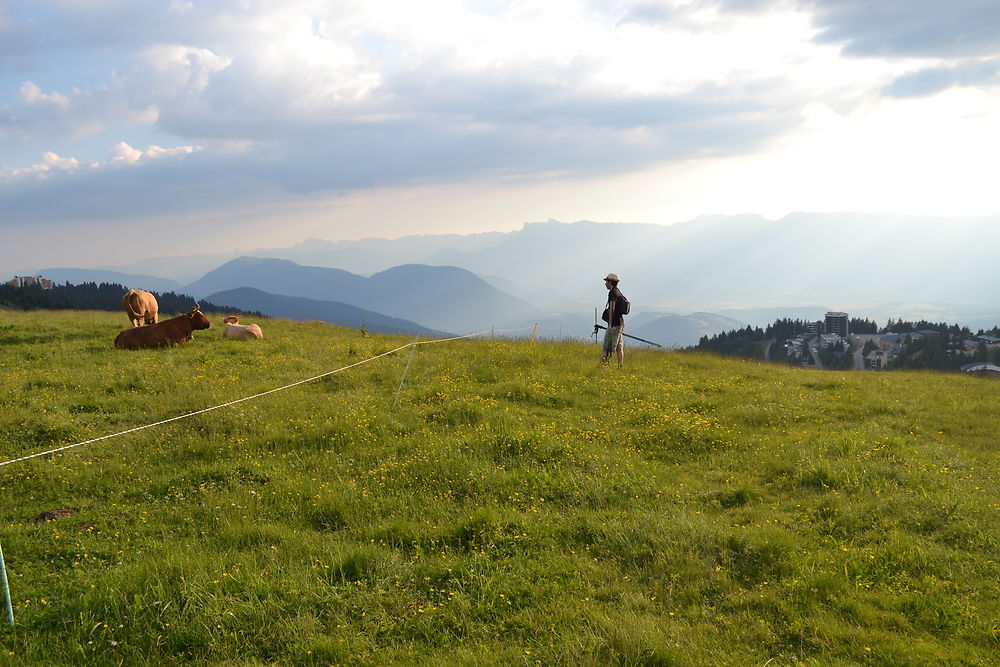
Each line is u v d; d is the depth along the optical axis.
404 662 5.17
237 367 16.53
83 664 5.07
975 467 10.15
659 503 8.48
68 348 19.31
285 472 9.52
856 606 6.05
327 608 5.86
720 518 8.05
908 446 10.97
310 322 31.09
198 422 11.66
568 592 6.32
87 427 11.38
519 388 14.48
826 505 8.52
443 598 6.14
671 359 20.73
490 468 9.53
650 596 6.36
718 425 12.06
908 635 5.70
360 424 11.49
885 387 17.31
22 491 8.81
